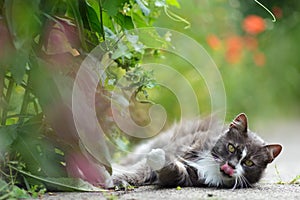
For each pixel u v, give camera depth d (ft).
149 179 17.70
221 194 15.43
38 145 15.07
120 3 15.64
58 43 15.37
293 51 47.26
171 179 16.84
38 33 14.39
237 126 18.22
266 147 18.15
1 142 14.26
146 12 16.24
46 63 14.64
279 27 46.65
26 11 13.30
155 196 14.47
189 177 17.31
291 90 46.65
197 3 32.76
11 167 14.29
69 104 14.64
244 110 38.11
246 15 44.50
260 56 40.45
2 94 15.05
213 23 36.58
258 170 17.83
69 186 14.82
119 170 18.02
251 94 40.04
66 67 15.19
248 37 40.86
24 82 15.60
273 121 43.11
